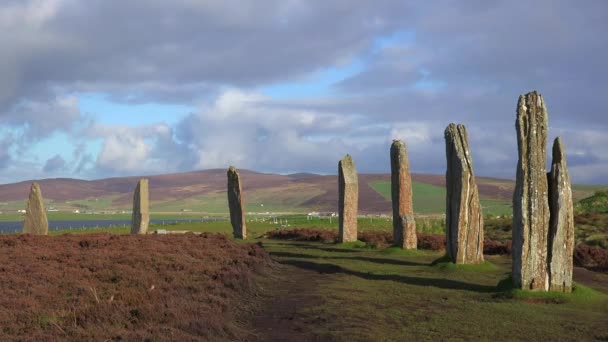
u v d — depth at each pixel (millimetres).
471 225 24641
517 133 18359
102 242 25594
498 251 31438
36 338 10398
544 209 18031
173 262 20688
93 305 12773
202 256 23453
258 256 25562
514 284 18344
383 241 36344
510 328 14000
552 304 17031
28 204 33125
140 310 12773
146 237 29484
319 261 27891
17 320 11633
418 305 16766
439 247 33000
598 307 16719
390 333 13500
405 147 32250
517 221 18266
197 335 12219
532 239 17984
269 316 15406
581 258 27438
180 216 188875
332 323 14438
